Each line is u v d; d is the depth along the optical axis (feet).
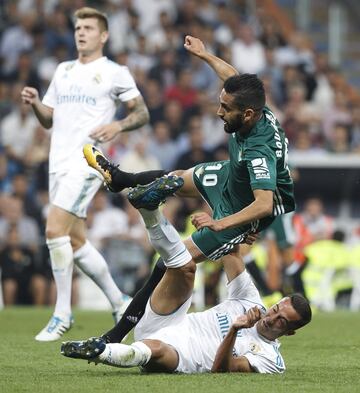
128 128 70.49
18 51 151.43
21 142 140.26
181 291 49.52
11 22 154.20
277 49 164.86
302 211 144.36
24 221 127.24
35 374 49.44
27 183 133.59
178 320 49.93
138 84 148.36
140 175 53.11
